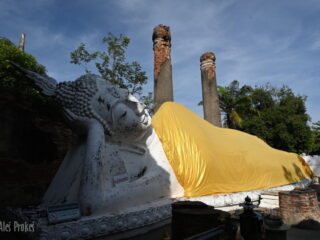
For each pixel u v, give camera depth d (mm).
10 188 6566
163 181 6191
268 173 8930
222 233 3299
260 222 3420
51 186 5805
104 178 5125
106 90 5809
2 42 10180
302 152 20891
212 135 8484
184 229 3498
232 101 23109
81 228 4043
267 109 21781
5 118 6805
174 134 7215
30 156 7469
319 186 9961
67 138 8578
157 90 12055
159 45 12430
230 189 7246
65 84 5879
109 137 5848
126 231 4625
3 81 8273
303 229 5262
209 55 14781
